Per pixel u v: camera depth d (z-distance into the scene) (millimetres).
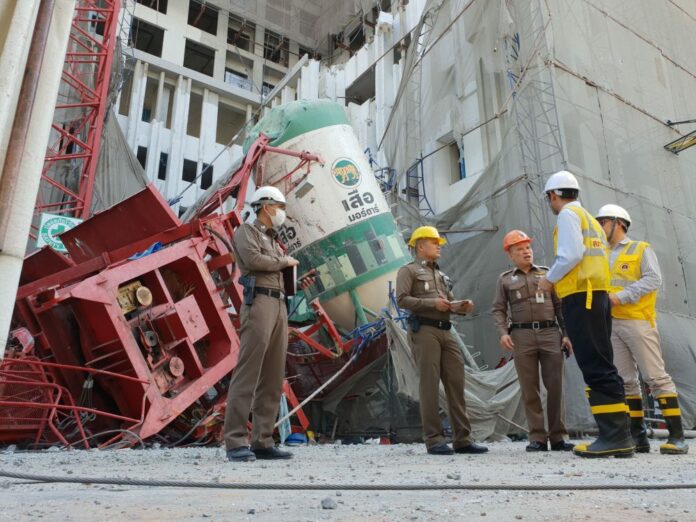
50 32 1562
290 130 11883
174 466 3379
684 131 15031
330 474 2787
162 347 7734
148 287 8078
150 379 7391
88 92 17000
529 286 5336
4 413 6871
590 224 4043
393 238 11578
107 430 7355
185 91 26594
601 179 11984
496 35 13680
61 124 16672
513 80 12797
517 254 5391
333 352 10523
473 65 14648
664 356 10945
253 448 4082
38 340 7797
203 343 8688
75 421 7164
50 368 7637
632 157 13016
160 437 7895
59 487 2201
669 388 4543
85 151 15711
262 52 32875
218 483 2162
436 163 16781
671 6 16969
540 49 11938
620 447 3814
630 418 4773
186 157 25875
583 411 8859
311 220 11406
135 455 4895
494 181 12250
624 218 5160
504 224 11773
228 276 9328
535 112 11609
